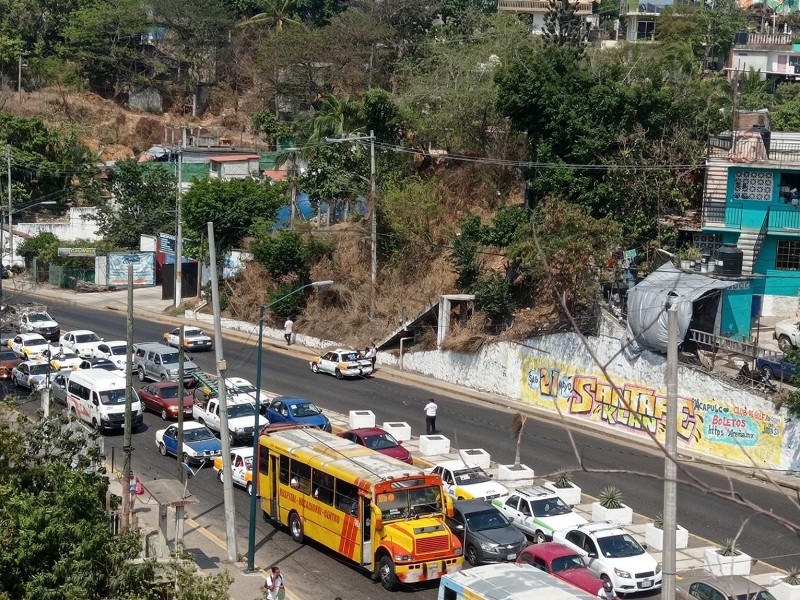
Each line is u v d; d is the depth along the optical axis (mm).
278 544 32719
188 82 121000
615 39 105688
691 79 63781
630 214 54000
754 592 24406
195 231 75375
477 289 54438
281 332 66438
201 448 40719
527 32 78562
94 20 117875
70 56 119625
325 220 76625
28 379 51250
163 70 119562
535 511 32281
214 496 37562
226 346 64062
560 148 56469
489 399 51125
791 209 50438
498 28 77812
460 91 69438
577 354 47594
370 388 53688
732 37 98562
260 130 102125
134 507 33000
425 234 64312
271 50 103125
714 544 31984
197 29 121375
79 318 73375
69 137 101125
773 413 39281
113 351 57125
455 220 66812
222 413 30812
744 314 45375
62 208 98312
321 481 31438
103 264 87625
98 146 109250
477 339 53500
